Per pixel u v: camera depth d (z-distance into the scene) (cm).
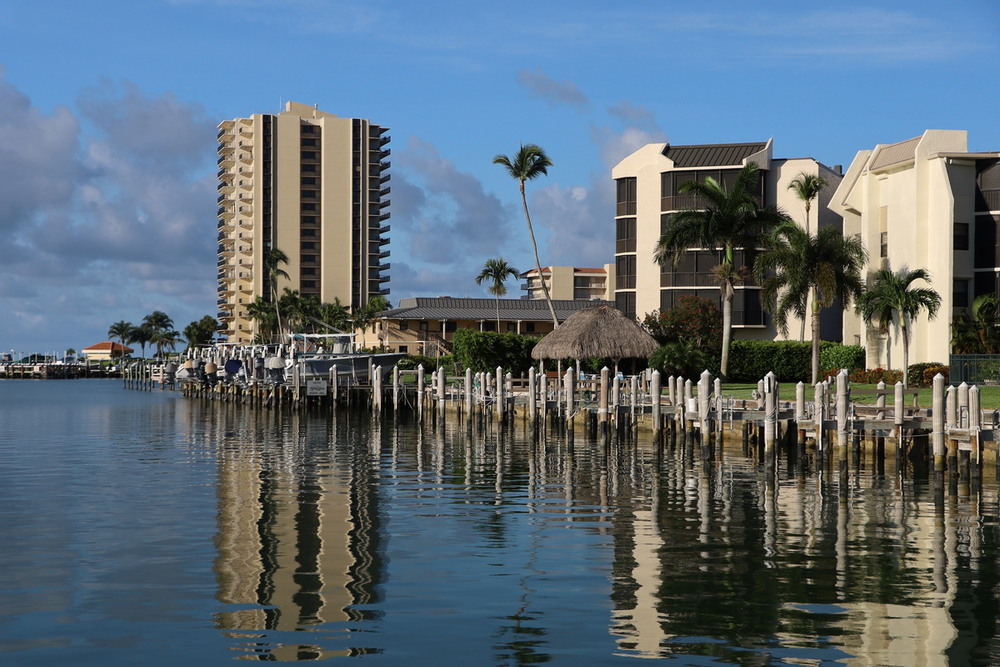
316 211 18900
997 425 3067
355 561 1741
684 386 4041
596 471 3138
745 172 6362
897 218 6316
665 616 1400
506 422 5362
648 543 1911
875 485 2794
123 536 1972
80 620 1385
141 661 1222
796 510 2323
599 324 5466
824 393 3397
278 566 1703
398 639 1299
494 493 2620
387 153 19450
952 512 2298
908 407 3669
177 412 7144
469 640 1294
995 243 5994
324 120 18900
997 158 6006
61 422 5925
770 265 6019
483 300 11831
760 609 1434
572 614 1407
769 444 3325
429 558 1767
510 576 1628
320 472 3123
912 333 6112
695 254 8381
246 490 2681
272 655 1241
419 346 11181
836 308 8338
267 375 8138
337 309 15488
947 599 1491
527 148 7725
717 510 2323
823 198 8362
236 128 18862
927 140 6069
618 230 9000
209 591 1534
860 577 1628
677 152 8669
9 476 3005
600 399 4403
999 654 1243
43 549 1844
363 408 7169
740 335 8325
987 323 5722
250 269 18562
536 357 5631
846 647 1269
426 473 3095
